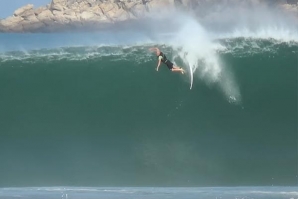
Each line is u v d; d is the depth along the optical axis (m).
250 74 82.81
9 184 67.62
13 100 83.81
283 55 83.44
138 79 83.75
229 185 67.25
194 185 67.50
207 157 74.06
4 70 85.50
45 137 78.56
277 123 78.88
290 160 73.44
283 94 81.69
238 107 80.25
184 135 77.25
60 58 86.38
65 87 84.56
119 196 59.22
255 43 84.88
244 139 76.31
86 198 58.22
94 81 84.75
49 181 68.94
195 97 81.25
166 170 72.00
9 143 77.88
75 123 80.31
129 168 72.44
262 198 57.47
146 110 80.50
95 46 88.06
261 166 72.75
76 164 73.00
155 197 58.50
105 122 80.06
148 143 76.31
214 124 78.44
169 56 85.25
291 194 59.38
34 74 85.75
